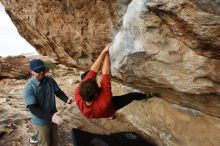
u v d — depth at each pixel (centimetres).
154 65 375
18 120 685
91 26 431
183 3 270
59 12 457
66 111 714
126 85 545
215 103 379
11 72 1088
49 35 527
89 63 527
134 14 338
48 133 473
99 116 384
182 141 471
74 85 923
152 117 527
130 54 379
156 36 337
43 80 452
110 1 376
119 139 533
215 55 301
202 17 267
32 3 491
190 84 360
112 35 416
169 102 489
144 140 543
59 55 581
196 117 451
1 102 805
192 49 315
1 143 604
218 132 422
